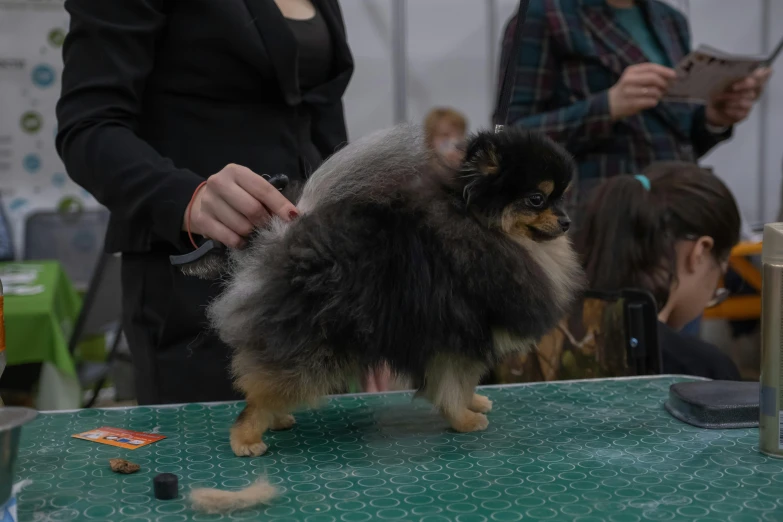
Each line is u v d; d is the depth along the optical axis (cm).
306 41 229
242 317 149
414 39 668
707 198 259
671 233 256
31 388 417
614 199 253
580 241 254
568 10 324
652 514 116
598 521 114
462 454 148
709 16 684
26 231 618
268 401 152
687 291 266
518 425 168
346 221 149
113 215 219
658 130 334
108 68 196
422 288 145
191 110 213
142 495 128
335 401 191
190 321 214
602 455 146
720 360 243
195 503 120
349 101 659
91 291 436
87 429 166
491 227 154
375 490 129
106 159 186
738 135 713
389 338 147
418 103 676
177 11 205
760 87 333
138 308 222
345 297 144
